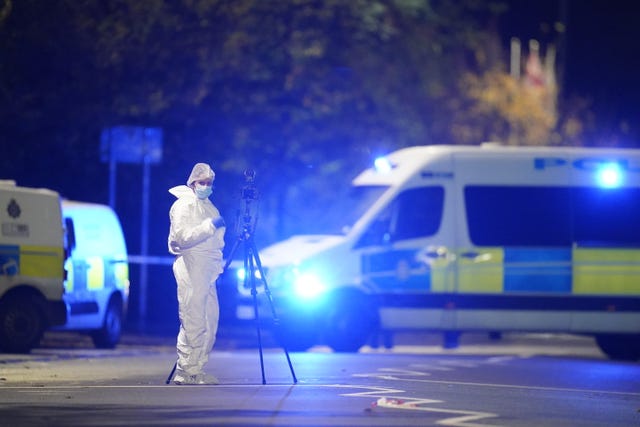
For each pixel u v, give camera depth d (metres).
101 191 97.31
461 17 102.62
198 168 44.16
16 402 39.00
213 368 53.78
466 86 116.50
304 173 95.25
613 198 73.06
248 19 89.56
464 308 71.69
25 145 90.94
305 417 35.75
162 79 89.12
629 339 76.81
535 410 40.38
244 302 70.81
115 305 75.25
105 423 34.19
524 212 72.44
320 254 70.62
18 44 84.38
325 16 92.25
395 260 71.31
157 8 86.44
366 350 82.75
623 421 38.41
